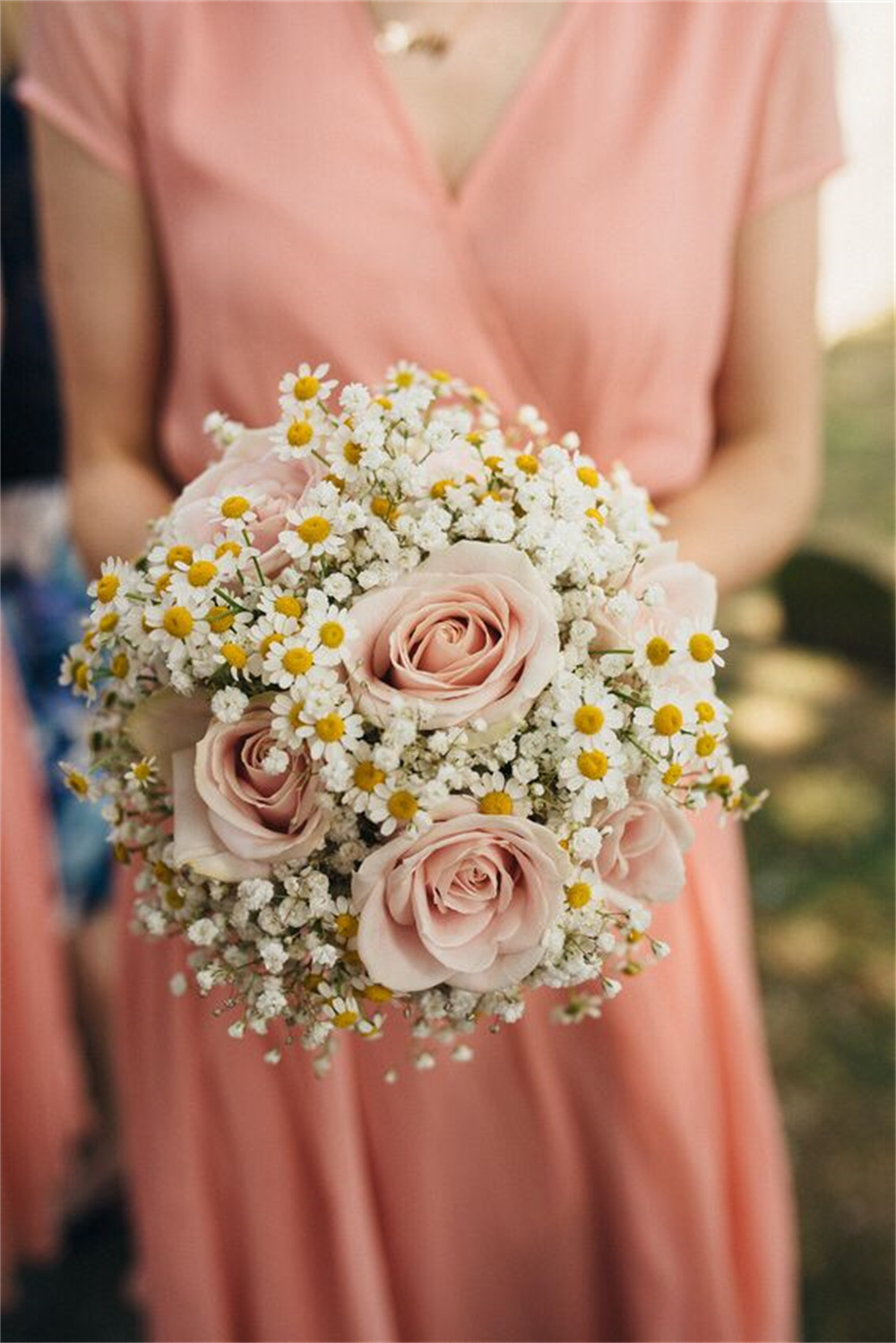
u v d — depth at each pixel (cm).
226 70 77
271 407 77
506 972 58
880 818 167
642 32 77
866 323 283
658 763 60
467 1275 82
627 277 75
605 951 62
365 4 77
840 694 190
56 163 79
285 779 59
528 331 76
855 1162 126
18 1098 111
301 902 59
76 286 80
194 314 77
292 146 76
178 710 61
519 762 58
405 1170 80
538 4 77
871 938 150
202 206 76
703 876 81
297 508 60
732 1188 87
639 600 62
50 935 114
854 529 221
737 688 192
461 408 69
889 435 247
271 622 57
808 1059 137
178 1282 82
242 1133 79
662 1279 82
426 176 76
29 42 80
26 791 112
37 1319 115
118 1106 124
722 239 79
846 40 276
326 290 75
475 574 58
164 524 64
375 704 57
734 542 79
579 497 61
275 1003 59
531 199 76
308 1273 81
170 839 63
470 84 77
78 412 83
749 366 82
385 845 58
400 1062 78
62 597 120
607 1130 80
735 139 78
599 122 76
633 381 77
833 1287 115
